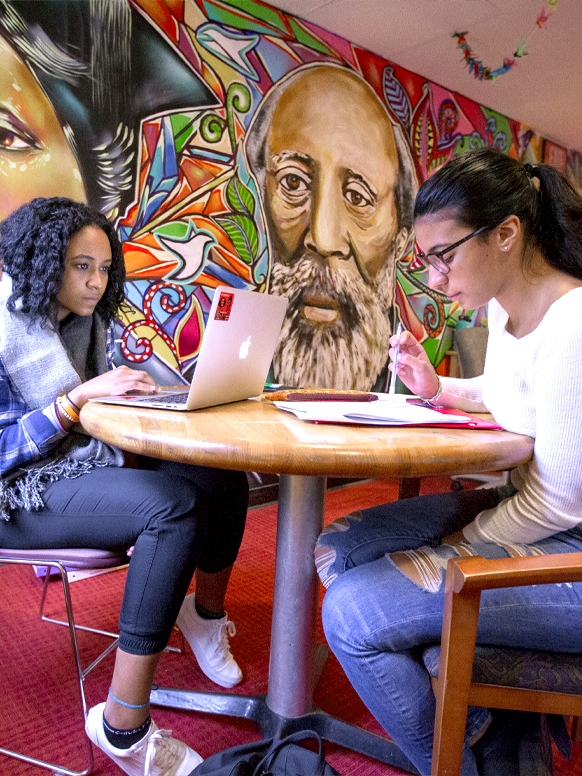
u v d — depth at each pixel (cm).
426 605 84
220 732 130
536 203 97
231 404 123
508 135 445
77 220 122
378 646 85
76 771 117
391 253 366
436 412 116
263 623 179
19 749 122
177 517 104
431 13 297
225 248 287
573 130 470
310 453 77
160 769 106
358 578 92
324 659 155
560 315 91
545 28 308
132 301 259
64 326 136
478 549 92
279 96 301
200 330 283
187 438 82
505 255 98
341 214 334
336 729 126
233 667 147
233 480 138
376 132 346
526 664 80
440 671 77
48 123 230
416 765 91
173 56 263
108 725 105
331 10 297
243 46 285
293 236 314
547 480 88
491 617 81
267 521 273
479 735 91
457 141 402
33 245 117
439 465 80
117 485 109
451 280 102
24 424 110
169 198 267
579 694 79
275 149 302
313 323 328
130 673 102
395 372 137
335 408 109
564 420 86
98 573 211
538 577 68
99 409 102
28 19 222
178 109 266
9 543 111
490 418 130
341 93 327
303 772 107
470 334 316
